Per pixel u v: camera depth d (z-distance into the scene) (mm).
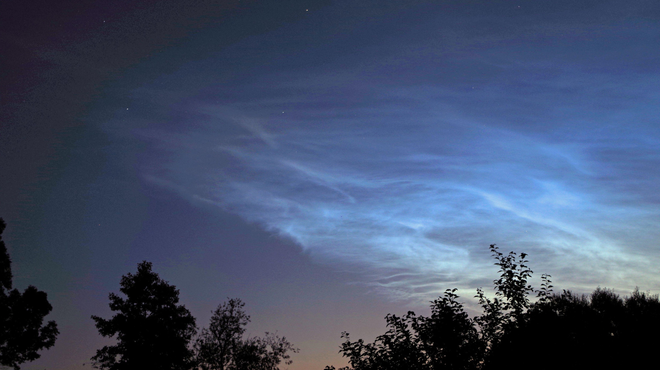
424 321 14562
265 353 40344
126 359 39469
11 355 31734
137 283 41719
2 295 32031
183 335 41594
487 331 14211
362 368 14398
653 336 17281
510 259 15289
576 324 14844
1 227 32094
